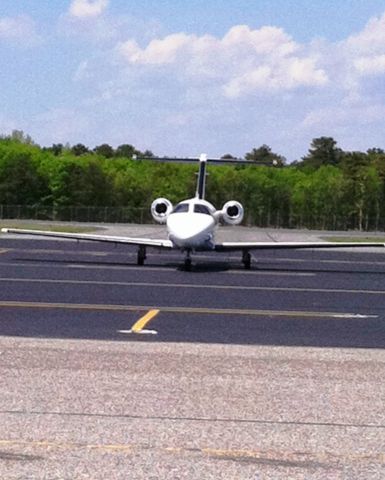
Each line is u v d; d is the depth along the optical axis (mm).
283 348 15898
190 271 35406
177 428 10008
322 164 187750
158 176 134750
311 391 12016
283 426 10195
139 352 14945
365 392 12008
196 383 12367
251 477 8352
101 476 8273
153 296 25375
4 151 130125
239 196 124938
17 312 20875
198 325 19359
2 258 40844
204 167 42125
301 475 8453
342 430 10078
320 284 31094
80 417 10352
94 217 116125
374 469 8672
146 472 8414
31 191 125938
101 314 20938
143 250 37875
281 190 124875
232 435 9766
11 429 9750
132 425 10078
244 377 12883
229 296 26016
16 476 8227
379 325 20078
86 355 14445
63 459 8734
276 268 39062
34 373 12742
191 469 8531
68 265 37094
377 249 62281
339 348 16188
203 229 34688
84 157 143000
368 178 124375
